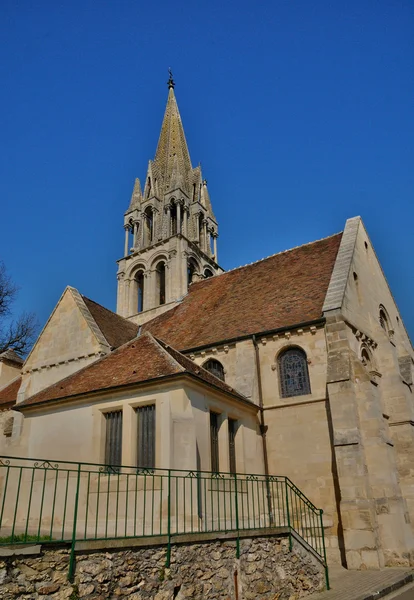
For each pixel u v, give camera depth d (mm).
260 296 26016
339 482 17312
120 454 15406
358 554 16172
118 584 8570
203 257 49875
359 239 26172
